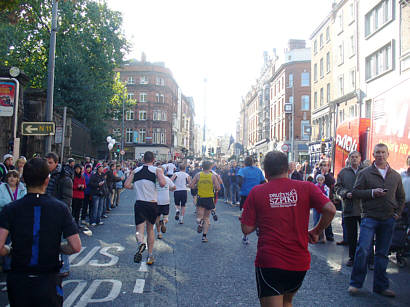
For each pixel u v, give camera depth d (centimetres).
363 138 944
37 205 294
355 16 2912
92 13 3000
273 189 329
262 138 7125
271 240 315
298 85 5300
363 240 535
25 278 281
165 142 6594
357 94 2839
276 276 308
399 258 703
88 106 2911
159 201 955
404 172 665
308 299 506
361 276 531
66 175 748
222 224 1188
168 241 904
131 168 3456
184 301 491
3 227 285
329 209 316
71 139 2230
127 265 676
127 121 6494
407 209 663
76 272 628
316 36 4069
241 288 546
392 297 516
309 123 5269
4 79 1211
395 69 2319
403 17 2230
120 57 3300
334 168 1142
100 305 473
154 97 6531
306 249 320
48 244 289
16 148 1207
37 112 1902
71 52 2888
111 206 1656
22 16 1009
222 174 1942
